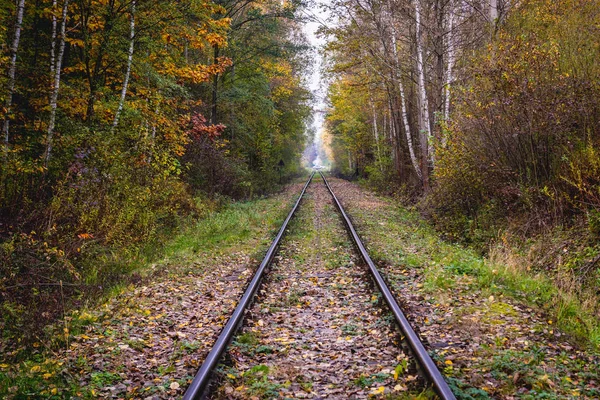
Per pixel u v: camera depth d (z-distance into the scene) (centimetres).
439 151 1390
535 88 1037
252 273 925
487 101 1163
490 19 1421
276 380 487
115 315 707
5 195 961
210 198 2050
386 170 3234
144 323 679
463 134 1277
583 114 1002
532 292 745
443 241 1275
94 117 1405
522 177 1138
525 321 619
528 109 1042
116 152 1201
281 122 3881
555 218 997
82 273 898
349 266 988
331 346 571
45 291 753
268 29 2433
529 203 1066
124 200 1188
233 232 1460
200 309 738
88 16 1360
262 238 1366
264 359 539
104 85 1587
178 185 1638
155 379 490
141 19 1483
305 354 549
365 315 675
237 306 678
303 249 1196
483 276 827
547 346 539
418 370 476
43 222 949
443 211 1502
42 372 510
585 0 1106
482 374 474
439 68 1916
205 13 1597
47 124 1255
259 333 614
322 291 809
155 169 1398
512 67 1057
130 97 1634
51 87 1194
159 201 1386
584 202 931
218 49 2347
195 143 2067
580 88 994
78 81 1413
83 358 544
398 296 744
